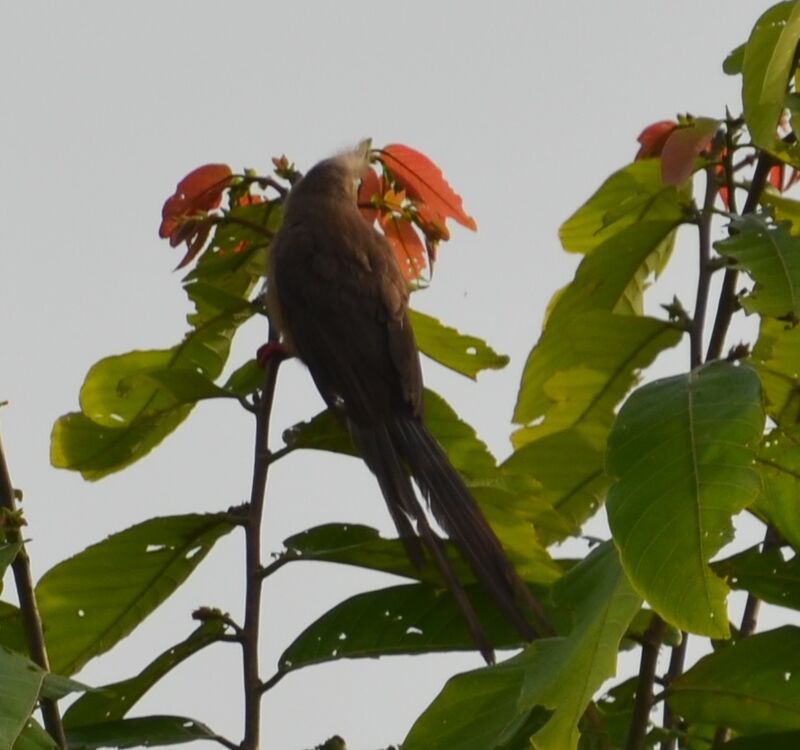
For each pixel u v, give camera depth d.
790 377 6.72
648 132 7.74
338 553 6.89
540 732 4.96
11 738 4.89
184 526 6.87
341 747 6.85
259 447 7.18
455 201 7.75
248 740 6.65
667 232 7.46
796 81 6.91
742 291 6.95
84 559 6.89
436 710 5.72
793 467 6.08
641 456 5.37
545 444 7.84
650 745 6.48
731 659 6.33
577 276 7.69
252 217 7.67
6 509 6.17
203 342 7.53
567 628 6.68
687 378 5.61
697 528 5.16
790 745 6.30
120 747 6.43
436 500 7.36
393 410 8.03
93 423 7.66
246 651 6.75
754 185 6.97
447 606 6.95
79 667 7.22
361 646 6.87
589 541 7.20
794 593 6.44
